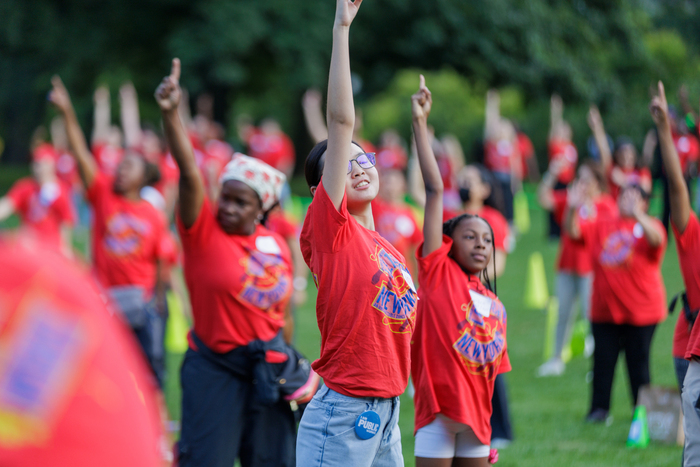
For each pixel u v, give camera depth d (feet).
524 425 59.57
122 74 283.59
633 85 300.40
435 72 271.49
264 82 293.23
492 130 162.61
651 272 59.31
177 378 74.95
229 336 38.81
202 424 38.24
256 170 40.50
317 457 29.89
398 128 254.68
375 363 29.73
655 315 59.31
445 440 36.11
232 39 229.04
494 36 262.06
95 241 61.21
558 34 274.98
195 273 39.22
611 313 59.67
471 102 259.19
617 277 59.36
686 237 41.01
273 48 240.12
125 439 11.80
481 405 36.73
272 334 39.81
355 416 29.63
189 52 230.48
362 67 276.82
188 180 38.65
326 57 245.04
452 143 142.20
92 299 12.35
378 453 30.78
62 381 11.40
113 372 11.99
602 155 83.51
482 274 39.65
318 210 29.89
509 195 157.17
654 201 129.80
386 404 30.30
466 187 64.75
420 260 38.01
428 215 38.17
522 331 93.86
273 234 42.09
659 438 55.26
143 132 126.93
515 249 152.66
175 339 84.23
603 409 60.80
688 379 37.04
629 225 59.67
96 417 11.58
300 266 75.15
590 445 54.39
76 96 278.46
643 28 311.88
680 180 40.93
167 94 38.73
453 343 36.19
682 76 301.02
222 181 40.83
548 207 115.55
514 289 117.08
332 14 243.19
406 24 261.44
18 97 317.83
